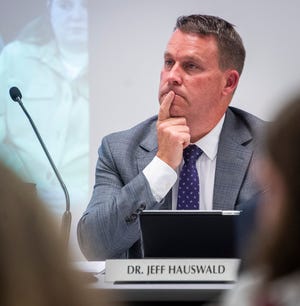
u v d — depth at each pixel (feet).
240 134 20.66
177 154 19.07
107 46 32.07
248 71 31.86
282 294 6.35
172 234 13.99
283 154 6.07
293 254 6.17
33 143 31.58
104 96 31.94
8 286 4.14
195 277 13.19
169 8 32.12
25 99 31.94
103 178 20.68
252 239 6.56
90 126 31.81
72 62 31.99
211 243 13.87
